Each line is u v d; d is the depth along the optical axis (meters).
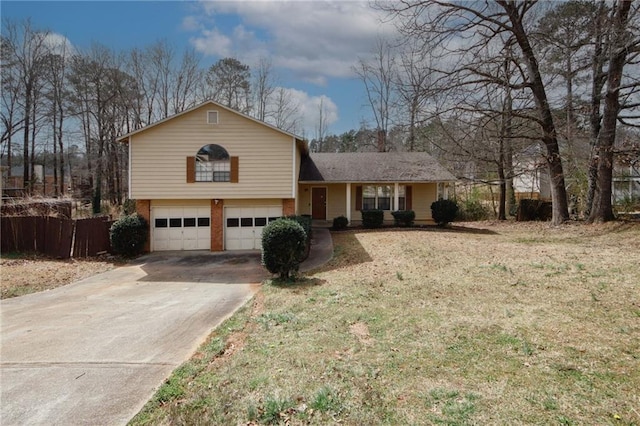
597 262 8.85
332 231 18.28
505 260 9.78
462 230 17.44
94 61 30.19
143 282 10.14
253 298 8.09
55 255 13.45
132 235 13.75
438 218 18.91
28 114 31.17
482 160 20.61
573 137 16.53
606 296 6.41
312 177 19.72
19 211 16.53
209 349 5.11
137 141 14.33
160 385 4.12
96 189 29.53
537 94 16.12
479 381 3.83
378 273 9.25
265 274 10.96
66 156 33.88
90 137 32.44
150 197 14.38
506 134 17.97
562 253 10.28
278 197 14.71
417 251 11.66
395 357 4.48
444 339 4.96
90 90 30.25
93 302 8.09
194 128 14.46
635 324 5.17
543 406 3.34
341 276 9.30
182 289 9.27
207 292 8.91
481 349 4.60
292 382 3.94
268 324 5.93
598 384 3.68
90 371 4.55
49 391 4.06
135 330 6.11
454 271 8.91
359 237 15.70
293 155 14.66
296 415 3.35
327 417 3.30
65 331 6.11
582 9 14.93
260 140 14.62
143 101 32.84
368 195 21.16
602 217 15.21
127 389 4.08
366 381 3.90
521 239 13.77
